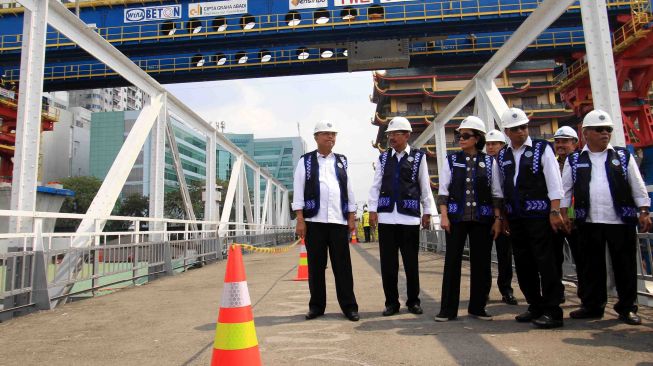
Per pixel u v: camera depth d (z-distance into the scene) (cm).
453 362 294
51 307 571
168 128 1220
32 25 646
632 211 400
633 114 1977
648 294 468
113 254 746
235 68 2586
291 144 10269
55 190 1848
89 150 7650
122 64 934
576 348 320
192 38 2434
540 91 4803
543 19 731
